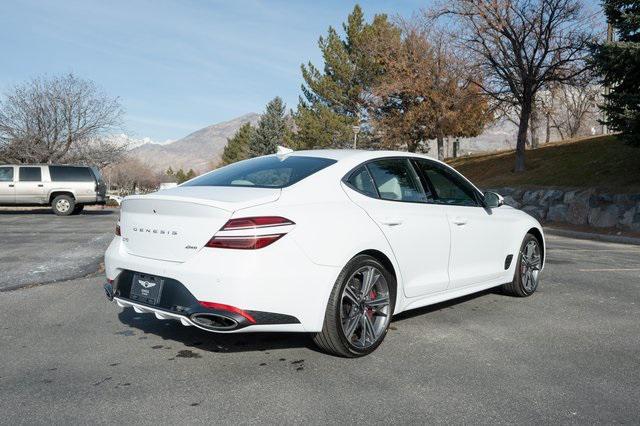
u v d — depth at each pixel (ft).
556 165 80.23
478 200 17.69
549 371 12.01
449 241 15.62
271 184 13.00
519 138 85.87
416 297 14.73
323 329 12.23
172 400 10.25
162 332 14.64
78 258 27.53
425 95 105.29
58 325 15.28
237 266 11.04
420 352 13.19
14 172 62.49
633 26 51.24
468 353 13.15
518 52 79.56
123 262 12.85
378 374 11.68
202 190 12.93
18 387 10.84
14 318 16.02
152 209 12.34
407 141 121.29
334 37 147.64
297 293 11.55
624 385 11.27
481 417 9.66
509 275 18.75
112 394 10.52
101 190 66.49
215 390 10.73
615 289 21.59
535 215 68.28
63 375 11.50
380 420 9.50
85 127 101.60
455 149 139.95
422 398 10.44
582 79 79.82
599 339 14.52
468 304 18.40
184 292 11.53
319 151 15.30
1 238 36.47
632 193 55.47
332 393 10.63
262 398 10.37
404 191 14.93
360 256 12.86
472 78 87.61
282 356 12.76
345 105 146.92
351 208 13.07
